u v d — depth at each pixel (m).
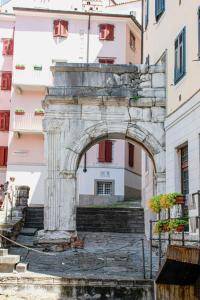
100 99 18.39
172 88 17.05
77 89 18.59
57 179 18.16
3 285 11.45
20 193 23.34
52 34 34.25
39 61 33.75
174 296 11.23
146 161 22.19
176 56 16.53
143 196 23.36
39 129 32.66
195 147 14.17
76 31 34.56
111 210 23.34
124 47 34.84
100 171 33.25
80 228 22.53
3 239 16.56
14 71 33.25
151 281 11.57
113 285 11.55
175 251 10.27
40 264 14.23
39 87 33.41
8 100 35.34
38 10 34.00
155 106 18.50
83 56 34.34
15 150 33.38
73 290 11.51
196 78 14.16
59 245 17.38
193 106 14.39
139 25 36.03
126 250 17.30
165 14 18.17
